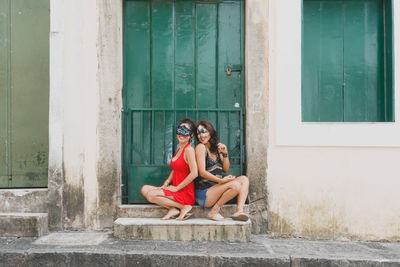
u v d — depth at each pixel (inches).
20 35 166.7
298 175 155.5
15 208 155.5
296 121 154.3
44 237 146.0
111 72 156.9
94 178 156.2
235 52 166.7
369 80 164.4
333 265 126.8
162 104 166.6
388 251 138.6
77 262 127.7
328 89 164.9
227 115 166.6
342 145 153.3
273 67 156.6
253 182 156.4
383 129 152.3
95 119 156.3
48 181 155.7
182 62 166.9
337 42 165.2
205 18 166.9
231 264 126.3
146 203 163.9
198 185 150.8
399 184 153.4
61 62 156.1
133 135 165.9
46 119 167.5
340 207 154.9
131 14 166.4
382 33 163.5
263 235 155.2
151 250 130.6
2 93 166.7
